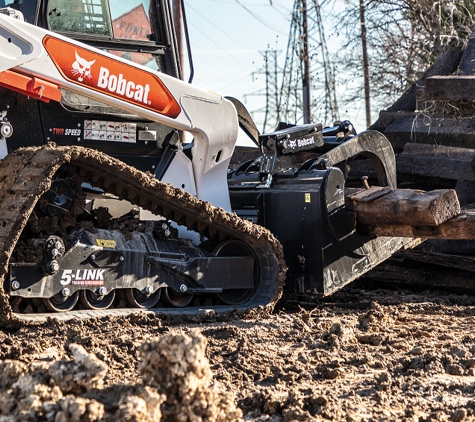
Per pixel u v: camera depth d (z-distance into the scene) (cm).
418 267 835
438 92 946
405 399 385
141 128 646
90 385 295
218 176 687
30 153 544
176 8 1080
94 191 610
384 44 1878
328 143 805
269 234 649
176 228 648
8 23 546
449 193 652
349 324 599
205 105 666
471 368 447
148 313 581
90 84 589
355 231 694
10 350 447
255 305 648
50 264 538
